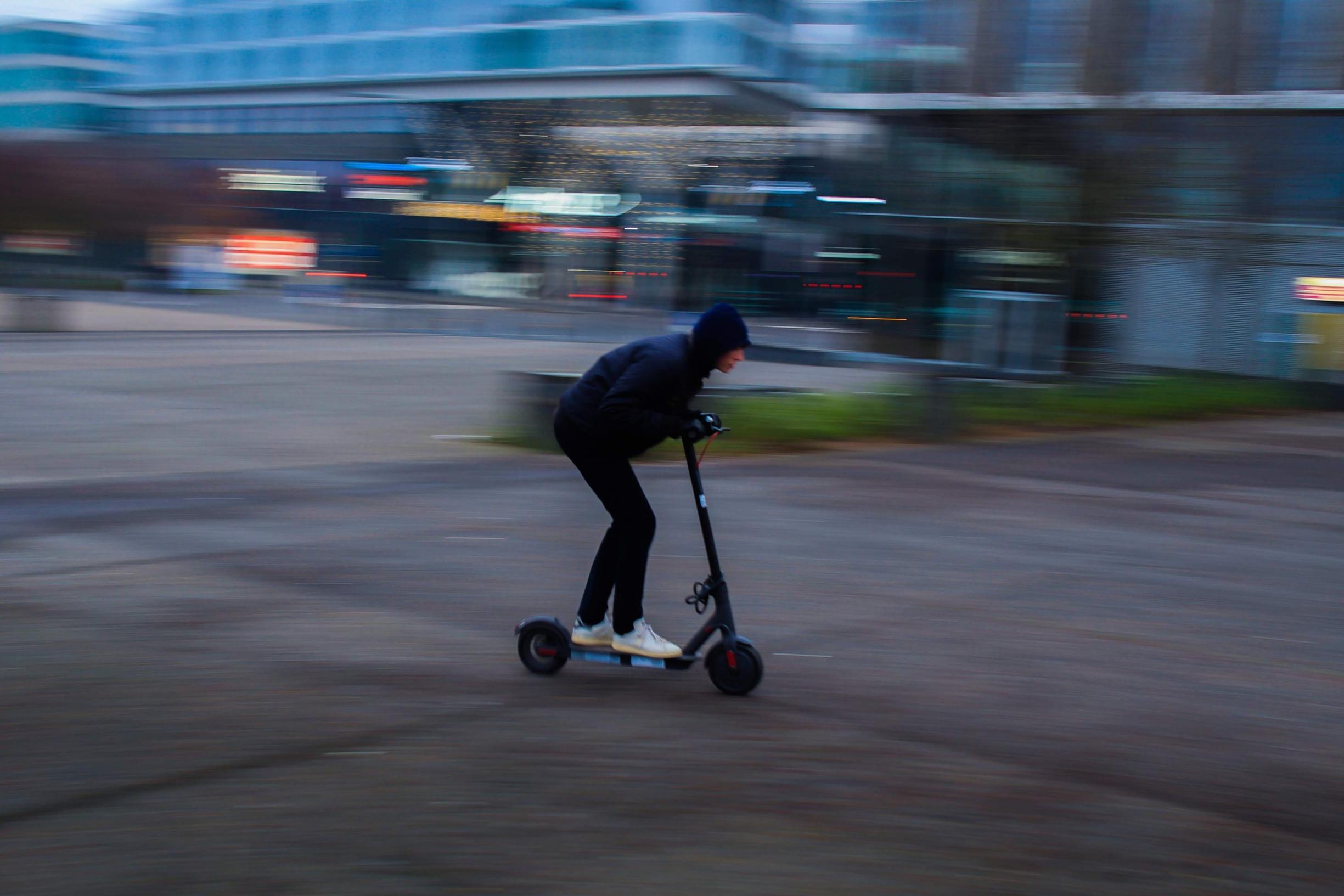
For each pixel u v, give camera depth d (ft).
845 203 75.05
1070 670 16.21
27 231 151.43
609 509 14.94
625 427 14.26
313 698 14.26
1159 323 66.80
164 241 163.63
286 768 12.21
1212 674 16.29
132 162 163.32
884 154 68.13
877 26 67.15
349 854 10.41
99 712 13.65
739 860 10.49
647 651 14.96
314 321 109.50
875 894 9.97
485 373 63.31
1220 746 13.60
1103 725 14.16
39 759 12.28
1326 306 64.13
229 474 30.53
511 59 146.72
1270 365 65.36
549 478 31.07
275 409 45.34
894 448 39.06
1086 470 35.45
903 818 11.42
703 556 22.56
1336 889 10.33
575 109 141.49
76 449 33.96
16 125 210.59
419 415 44.78
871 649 16.93
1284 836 11.32
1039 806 11.78
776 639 17.29
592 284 135.13
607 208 135.54
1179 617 19.26
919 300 69.10
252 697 14.25
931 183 65.05
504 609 18.47
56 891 9.68
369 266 167.43
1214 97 54.49
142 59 202.80
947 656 16.67
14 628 16.72
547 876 10.12
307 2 176.24
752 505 27.91
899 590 20.36
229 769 12.14
